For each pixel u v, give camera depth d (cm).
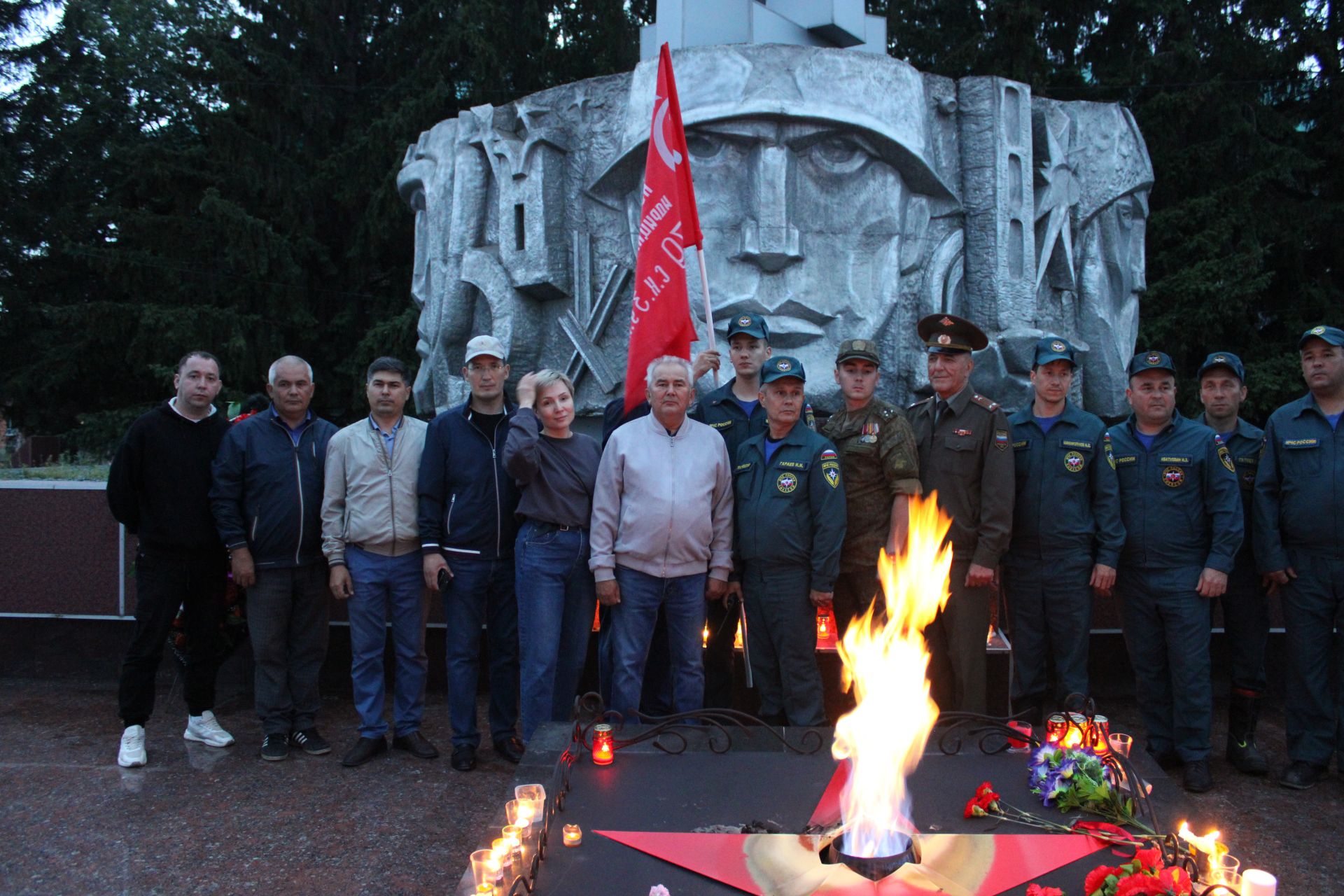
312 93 1541
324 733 509
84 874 349
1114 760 301
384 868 354
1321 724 435
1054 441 438
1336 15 1238
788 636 412
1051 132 633
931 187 605
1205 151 1191
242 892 337
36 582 612
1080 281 646
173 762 463
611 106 625
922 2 1425
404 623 467
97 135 1730
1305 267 1301
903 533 420
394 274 1565
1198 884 231
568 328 624
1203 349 1240
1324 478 434
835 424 443
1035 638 440
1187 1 1277
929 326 444
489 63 1393
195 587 481
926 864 249
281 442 469
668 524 412
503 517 452
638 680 418
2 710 546
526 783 308
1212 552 430
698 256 524
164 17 1770
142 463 463
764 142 579
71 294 1752
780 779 311
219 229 1452
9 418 1684
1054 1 1299
